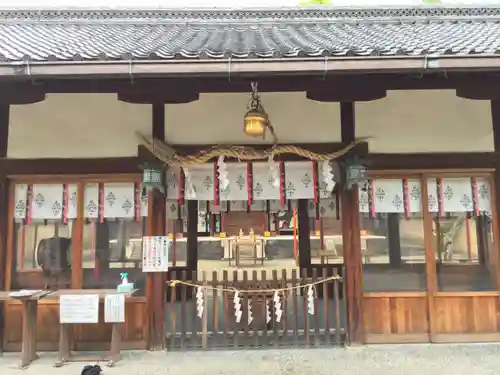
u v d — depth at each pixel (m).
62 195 5.92
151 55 4.14
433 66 4.16
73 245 5.91
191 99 5.17
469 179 6.05
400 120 6.02
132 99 5.14
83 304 5.19
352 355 5.40
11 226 5.87
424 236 5.99
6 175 5.83
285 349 5.68
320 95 5.26
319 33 7.07
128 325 5.78
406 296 5.91
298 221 7.89
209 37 6.65
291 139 5.98
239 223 13.09
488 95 5.13
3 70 4.12
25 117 5.91
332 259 7.76
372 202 5.96
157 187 5.58
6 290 5.77
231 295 6.12
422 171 5.97
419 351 5.52
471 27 7.36
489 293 5.93
